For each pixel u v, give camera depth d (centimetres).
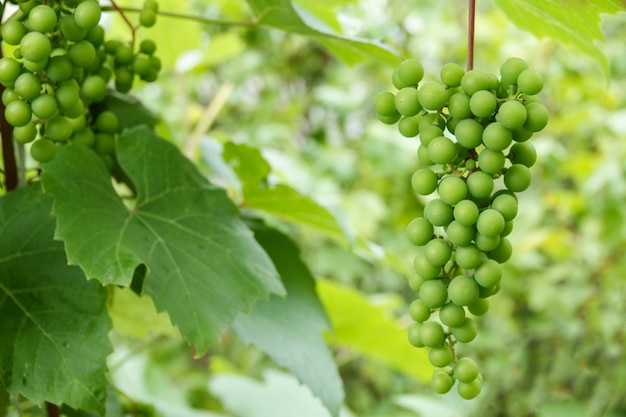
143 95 196
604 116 229
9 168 87
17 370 78
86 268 78
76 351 79
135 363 163
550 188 233
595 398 163
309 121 308
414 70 73
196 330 80
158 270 81
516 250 219
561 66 257
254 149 98
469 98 71
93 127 89
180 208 85
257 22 95
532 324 217
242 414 142
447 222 72
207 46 152
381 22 262
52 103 78
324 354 93
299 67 304
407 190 273
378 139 265
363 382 265
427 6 283
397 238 267
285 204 104
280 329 92
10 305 80
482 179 71
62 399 78
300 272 98
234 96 281
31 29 77
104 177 84
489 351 191
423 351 125
